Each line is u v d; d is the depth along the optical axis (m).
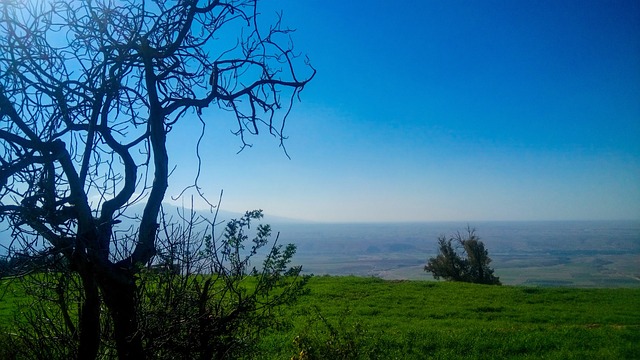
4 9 3.81
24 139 3.68
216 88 4.50
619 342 17.67
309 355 6.29
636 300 31.47
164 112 4.23
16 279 4.19
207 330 3.88
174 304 3.84
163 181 4.06
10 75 3.93
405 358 15.09
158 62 4.36
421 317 25.34
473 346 16.91
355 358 6.41
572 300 31.62
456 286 36.97
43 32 4.06
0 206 3.64
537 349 16.91
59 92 3.97
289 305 4.37
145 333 3.73
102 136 4.11
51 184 3.82
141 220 3.90
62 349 4.29
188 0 4.28
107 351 4.15
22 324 4.50
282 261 4.11
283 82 4.70
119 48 4.09
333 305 28.45
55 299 4.27
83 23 4.16
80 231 3.65
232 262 4.04
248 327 4.27
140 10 4.21
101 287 3.67
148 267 3.90
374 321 23.17
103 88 4.02
